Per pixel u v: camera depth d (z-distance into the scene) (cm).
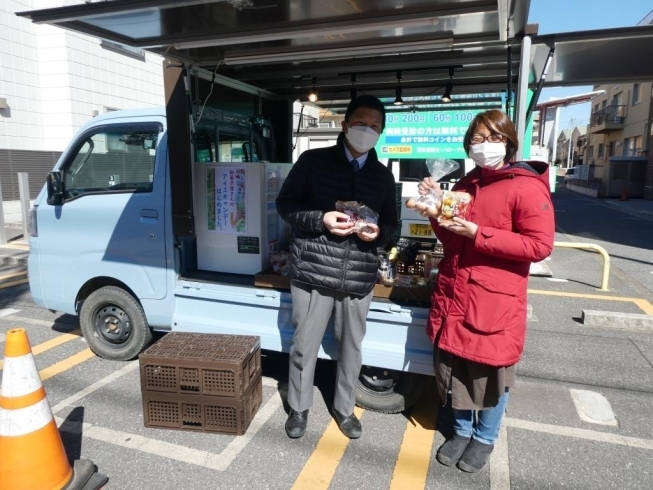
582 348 433
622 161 2334
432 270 297
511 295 221
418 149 502
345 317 267
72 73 1013
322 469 256
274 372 373
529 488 244
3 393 215
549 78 493
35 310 532
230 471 253
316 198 262
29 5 977
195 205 351
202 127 371
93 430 290
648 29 339
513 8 271
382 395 306
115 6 255
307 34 285
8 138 973
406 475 252
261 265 340
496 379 228
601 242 1052
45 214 381
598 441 288
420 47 315
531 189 214
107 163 361
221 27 289
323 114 704
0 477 214
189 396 284
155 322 357
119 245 356
